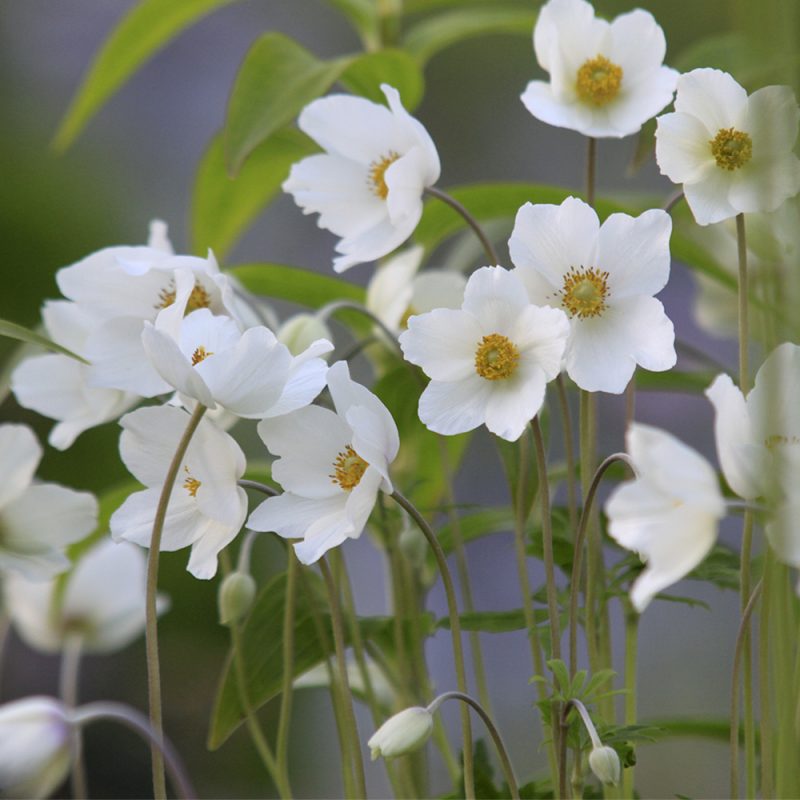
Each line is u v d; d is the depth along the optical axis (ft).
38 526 4.28
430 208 4.60
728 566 4.32
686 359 9.07
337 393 3.92
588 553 4.18
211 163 4.92
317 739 9.40
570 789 4.20
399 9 5.13
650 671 8.97
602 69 4.22
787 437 3.82
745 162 3.96
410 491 4.51
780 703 3.90
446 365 3.98
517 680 8.39
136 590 5.00
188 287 4.04
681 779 7.46
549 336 3.93
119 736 9.46
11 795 4.48
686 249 4.59
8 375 4.48
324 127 4.24
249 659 4.45
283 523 4.00
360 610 8.74
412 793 4.52
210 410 4.01
